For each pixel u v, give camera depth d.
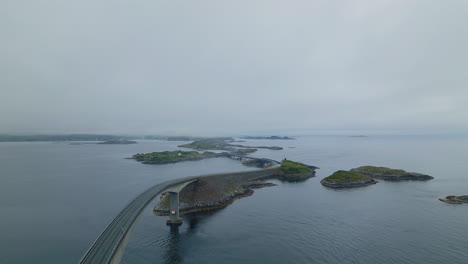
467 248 56.50
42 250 58.09
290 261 50.25
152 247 55.88
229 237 61.16
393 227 68.19
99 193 107.44
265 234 62.97
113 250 37.62
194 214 77.94
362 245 57.47
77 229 69.88
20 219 77.19
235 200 95.38
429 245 57.84
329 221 72.44
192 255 52.44
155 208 82.12
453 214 79.56
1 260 53.75
